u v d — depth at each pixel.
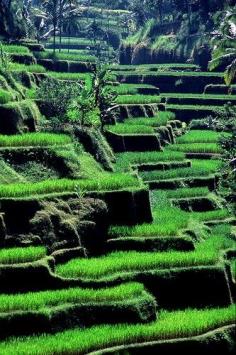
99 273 36.44
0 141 44.69
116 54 126.12
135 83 98.88
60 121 52.22
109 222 41.94
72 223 39.16
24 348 30.12
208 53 104.44
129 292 35.16
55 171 44.59
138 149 59.53
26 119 50.34
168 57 112.12
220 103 88.62
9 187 39.44
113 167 52.44
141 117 70.56
